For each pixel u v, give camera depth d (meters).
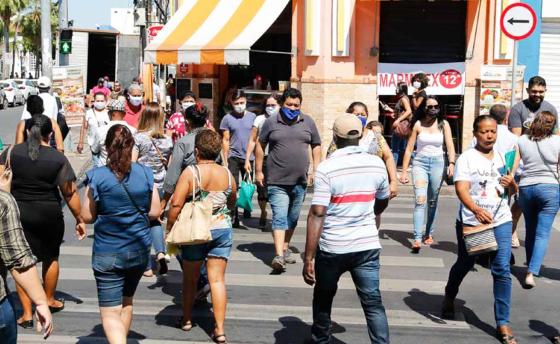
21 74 134.00
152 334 8.88
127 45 44.44
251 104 22.67
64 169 8.95
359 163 7.59
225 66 26.44
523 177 11.05
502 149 12.05
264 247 13.43
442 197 19.50
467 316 9.71
